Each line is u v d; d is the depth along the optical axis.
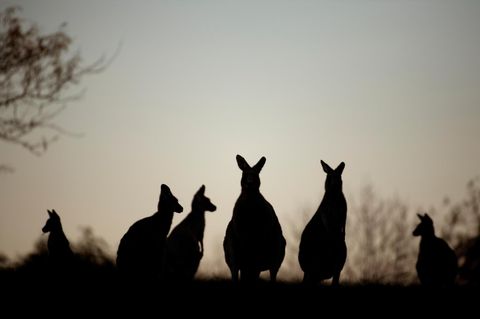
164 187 35.78
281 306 33.62
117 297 34.31
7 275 39.09
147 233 35.09
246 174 36.62
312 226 37.75
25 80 47.22
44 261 41.38
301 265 38.19
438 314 32.69
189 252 40.31
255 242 36.16
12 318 30.97
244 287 36.00
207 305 33.47
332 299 35.09
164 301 34.03
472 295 36.97
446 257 42.00
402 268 73.19
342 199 37.12
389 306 33.97
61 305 33.00
